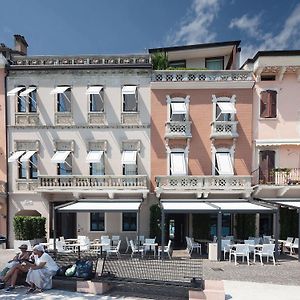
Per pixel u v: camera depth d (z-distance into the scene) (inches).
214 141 821.2
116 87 824.9
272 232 825.5
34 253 424.8
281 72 800.9
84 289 390.6
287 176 802.8
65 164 836.6
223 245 668.7
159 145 824.3
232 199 790.5
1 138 836.6
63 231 844.6
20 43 957.2
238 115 821.9
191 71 823.1
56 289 401.7
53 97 831.1
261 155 827.4
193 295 354.6
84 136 827.4
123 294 383.9
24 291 393.7
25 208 824.9
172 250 761.6
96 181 799.7
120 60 832.3
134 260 438.6
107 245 675.4
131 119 826.2
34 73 829.2
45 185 800.3
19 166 839.7
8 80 834.8
